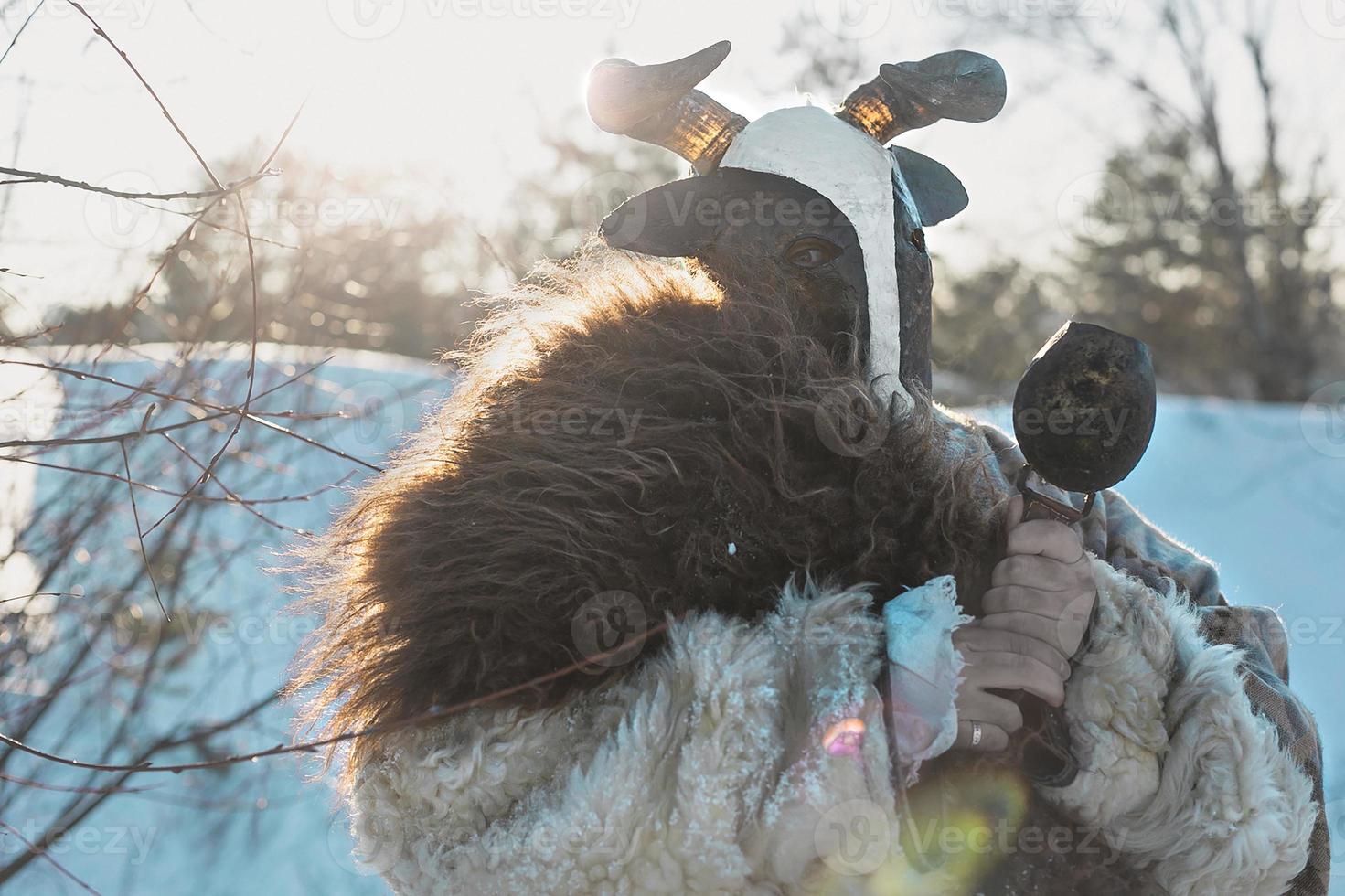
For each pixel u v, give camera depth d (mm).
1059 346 1203
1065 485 1211
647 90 1399
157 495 2990
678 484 1241
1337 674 4062
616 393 1312
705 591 1213
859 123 1492
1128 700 1196
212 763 1229
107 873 2877
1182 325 11711
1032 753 1215
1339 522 4848
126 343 2365
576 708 1201
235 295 2613
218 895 2861
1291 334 11719
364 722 1273
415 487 1355
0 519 2486
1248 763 1172
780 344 1313
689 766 1102
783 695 1131
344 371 3709
